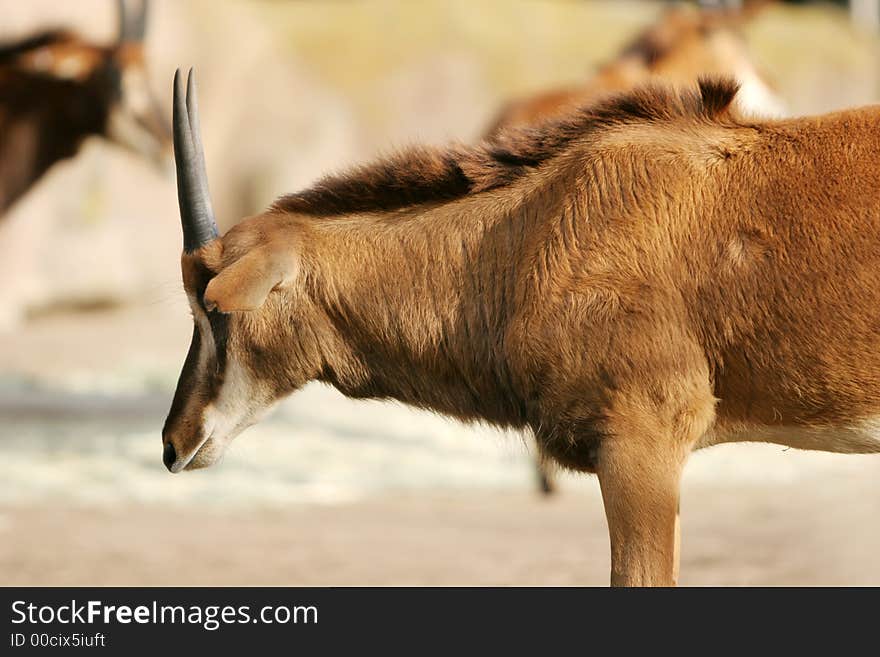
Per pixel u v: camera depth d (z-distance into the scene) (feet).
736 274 60.34
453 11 319.47
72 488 117.70
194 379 67.46
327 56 299.38
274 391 67.62
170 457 67.82
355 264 66.39
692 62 128.98
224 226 280.92
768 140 62.08
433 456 134.72
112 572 89.45
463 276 65.36
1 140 160.25
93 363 190.70
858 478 124.88
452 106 302.25
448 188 66.44
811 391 60.18
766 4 134.10
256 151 283.79
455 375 66.33
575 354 61.26
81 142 164.86
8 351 201.16
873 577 85.66
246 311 66.08
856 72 344.08
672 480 60.54
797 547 95.35
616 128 64.59
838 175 60.13
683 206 61.57
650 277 61.05
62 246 243.19
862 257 58.95
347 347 67.15
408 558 93.61
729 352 60.80
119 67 160.15
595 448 61.57
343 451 135.74
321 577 87.51
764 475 127.34
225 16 283.18
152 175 253.44
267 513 110.22
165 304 249.14
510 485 123.85
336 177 68.23
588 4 350.43
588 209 62.64
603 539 100.22
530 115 119.55
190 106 65.77
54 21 158.20
